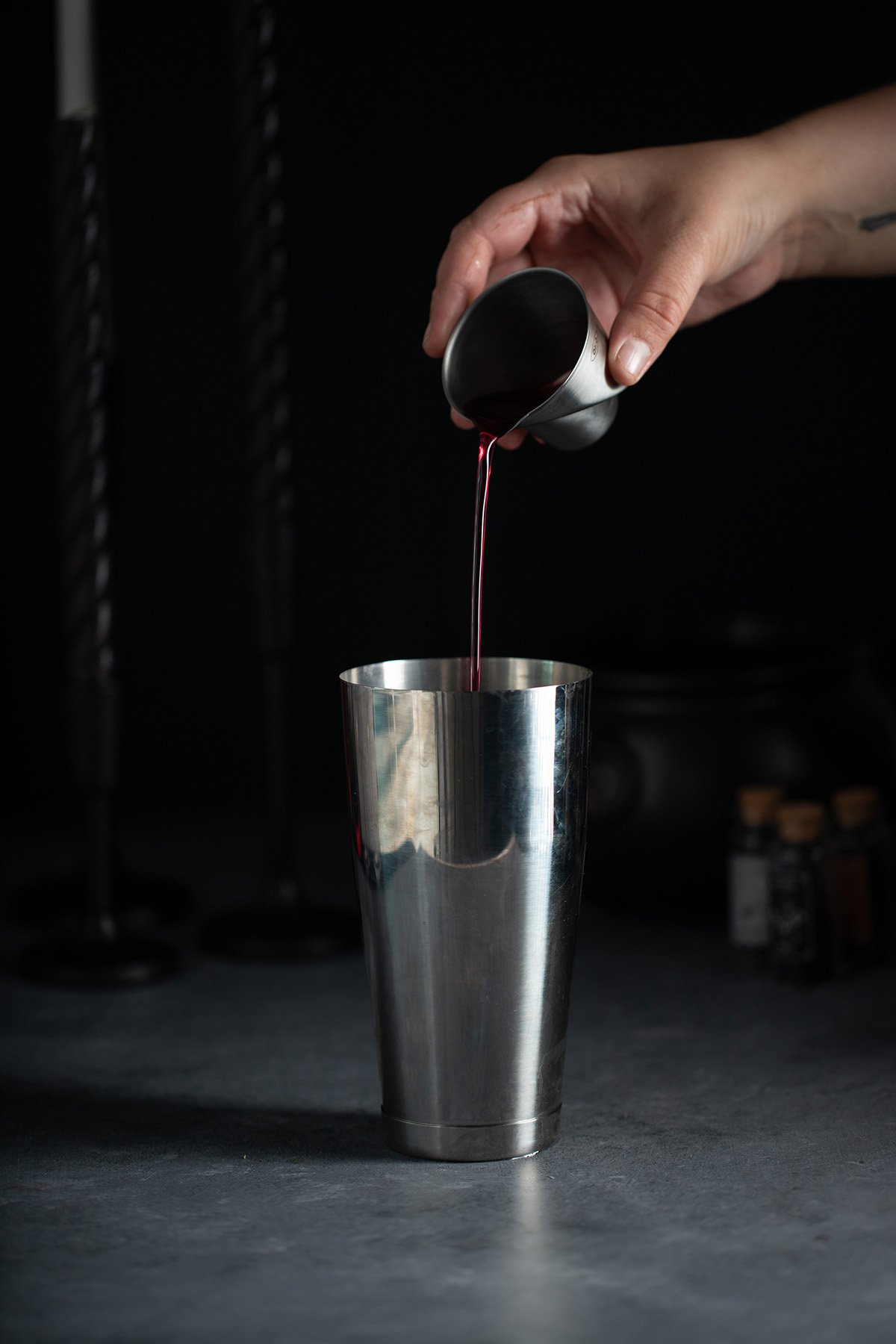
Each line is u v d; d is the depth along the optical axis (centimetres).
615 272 115
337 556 161
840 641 133
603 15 158
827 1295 88
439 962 96
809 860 120
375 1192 96
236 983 123
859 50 158
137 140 155
